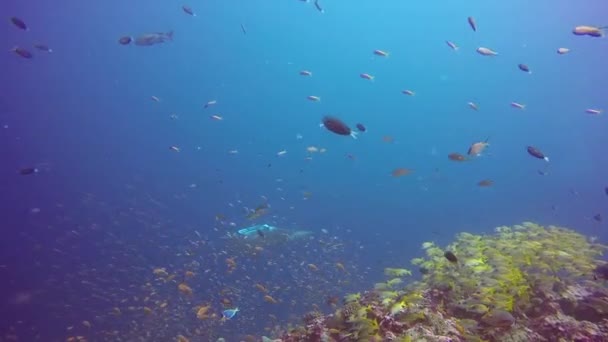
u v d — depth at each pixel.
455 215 36.81
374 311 5.73
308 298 14.77
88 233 22.61
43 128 63.16
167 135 63.16
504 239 8.38
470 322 5.52
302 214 31.00
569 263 7.18
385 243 27.12
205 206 30.16
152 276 15.55
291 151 59.38
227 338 12.02
